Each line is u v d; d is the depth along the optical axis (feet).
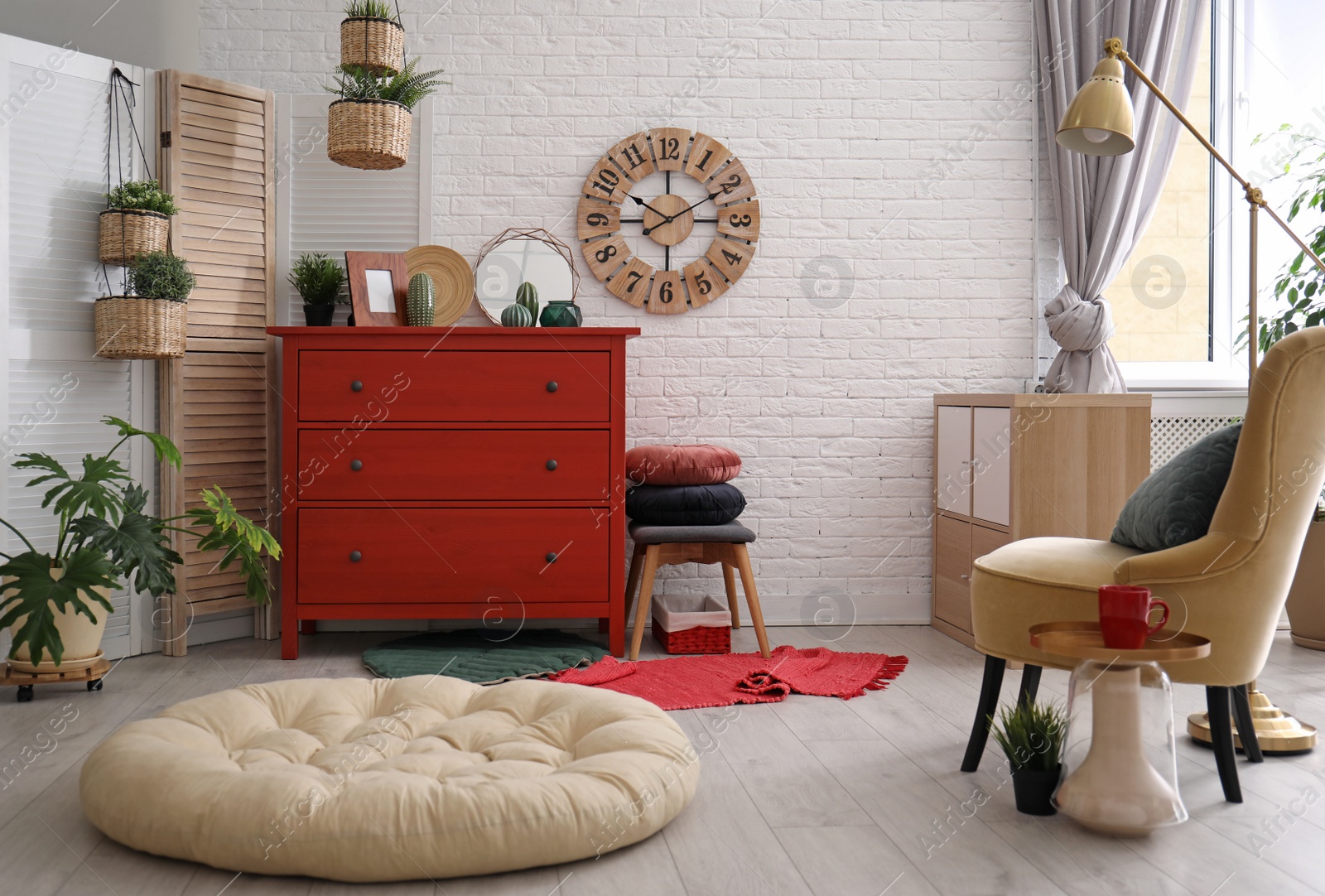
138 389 9.96
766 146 11.67
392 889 5.03
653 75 11.53
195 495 10.19
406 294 10.48
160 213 9.56
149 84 10.06
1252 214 7.72
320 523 9.68
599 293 11.55
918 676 9.31
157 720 6.28
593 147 11.49
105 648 9.75
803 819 5.92
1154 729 5.64
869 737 7.47
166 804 5.24
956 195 11.81
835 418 11.78
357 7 10.03
